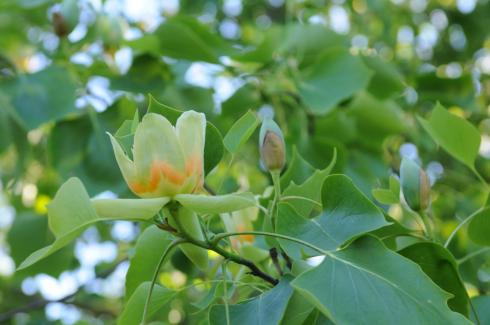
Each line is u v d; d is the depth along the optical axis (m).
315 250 0.84
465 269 1.28
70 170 1.43
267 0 2.42
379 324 0.79
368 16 2.15
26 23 2.02
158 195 0.82
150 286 0.85
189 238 0.84
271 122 0.91
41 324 2.01
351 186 0.86
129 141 0.88
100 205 0.80
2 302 2.15
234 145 0.91
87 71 1.48
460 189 2.07
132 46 1.45
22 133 1.54
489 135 2.18
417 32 2.39
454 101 1.71
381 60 1.56
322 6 2.03
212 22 2.29
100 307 2.06
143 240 0.94
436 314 0.80
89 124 1.46
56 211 0.79
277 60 1.55
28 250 1.51
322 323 0.85
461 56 2.41
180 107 1.50
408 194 0.92
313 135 1.56
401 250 0.90
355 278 0.81
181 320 1.67
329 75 1.45
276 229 0.85
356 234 0.83
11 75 1.51
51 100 1.44
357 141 1.58
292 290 0.84
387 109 1.56
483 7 2.37
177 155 0.82
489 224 0.94
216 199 0.81
